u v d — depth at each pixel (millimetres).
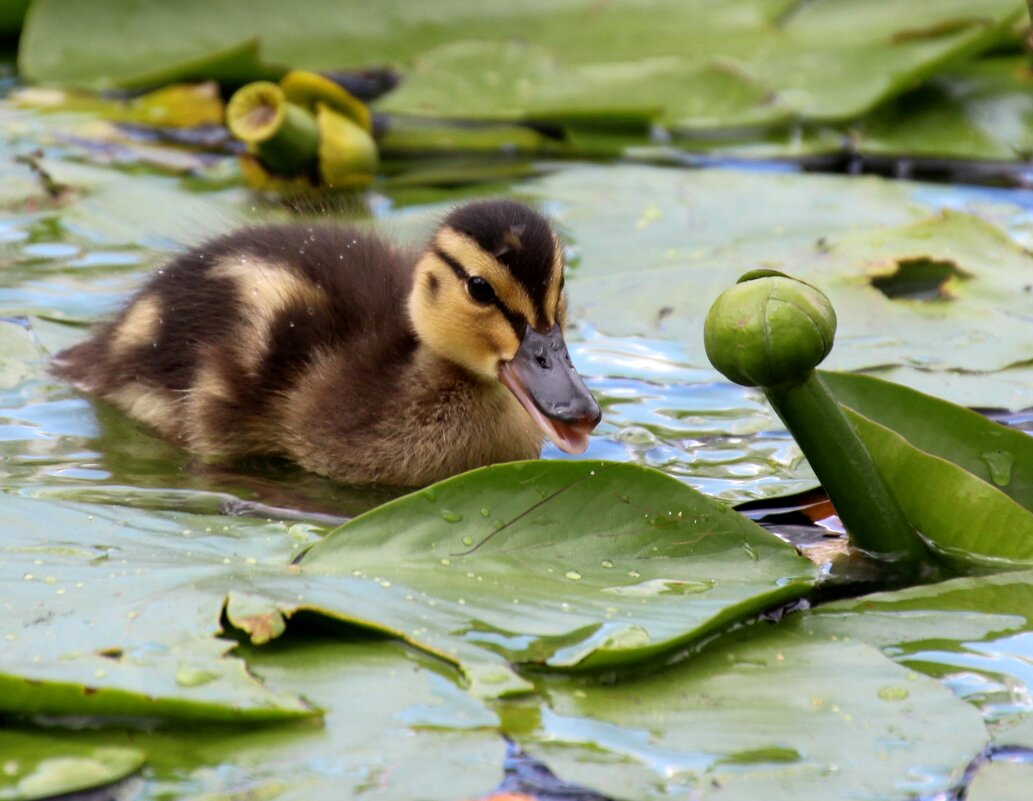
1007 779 6199
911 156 16938
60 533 8102
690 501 8180
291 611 7152
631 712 6684
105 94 18703
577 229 14398
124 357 11398
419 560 7812
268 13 19234
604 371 11695
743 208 15016
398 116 18312
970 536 8383
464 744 6383
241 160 16141
